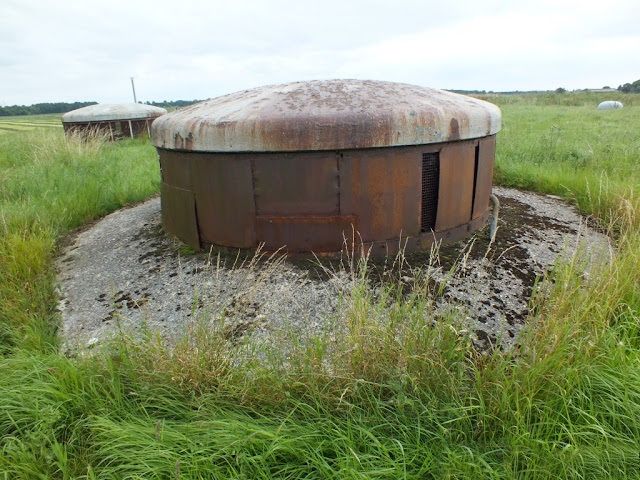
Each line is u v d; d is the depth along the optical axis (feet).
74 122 40.19
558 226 12.37
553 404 5.84
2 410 6.15
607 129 34.32
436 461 5.35
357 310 6.69
